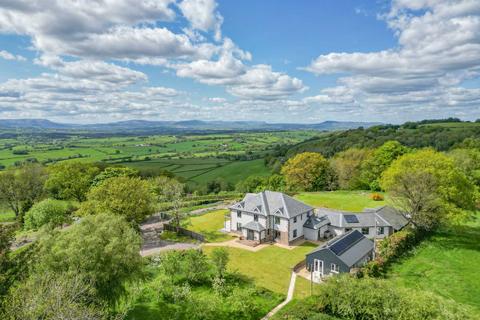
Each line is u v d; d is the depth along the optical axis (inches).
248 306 1311.5
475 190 2191.2
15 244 2158.0
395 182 2177.7
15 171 3447.3
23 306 818.2
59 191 3356.3
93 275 1061.8
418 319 1041.5
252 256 1920.5
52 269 1042.1
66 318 820.0
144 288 1475.1
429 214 2057.1
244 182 4362.7
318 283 1568.7
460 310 1077.1
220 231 2437.3
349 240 1796.3
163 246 2148.1
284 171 3919.8
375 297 1151.6
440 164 2155.5
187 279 1611.7
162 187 3462.1
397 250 1819.6
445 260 1766.7
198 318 1280.8
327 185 3934.5
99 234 1170.0
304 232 2258.9
